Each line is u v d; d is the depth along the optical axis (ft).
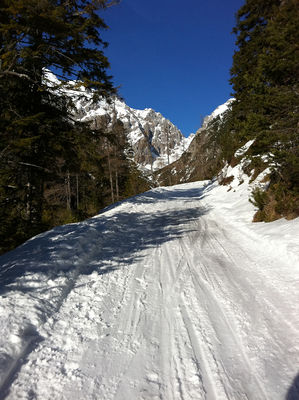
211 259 18.71
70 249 18.67
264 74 23.15
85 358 8.64
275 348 8.88
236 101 53.88
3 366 7.74
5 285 12.60
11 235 27.17
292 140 21.76
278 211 24.84
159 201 52.95
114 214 35.81
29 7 19.71
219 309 11.70
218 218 33.91
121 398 7.04
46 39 25.32
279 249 17.54
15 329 9.34
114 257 19.48
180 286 14.35
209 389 7.30
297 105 22.00
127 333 10.11
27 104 30.04
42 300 11.85
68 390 7.29
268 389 7.23
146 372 8.02
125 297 13.19
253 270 15.97
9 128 25.58
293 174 22.79
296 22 21.58
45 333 9.89
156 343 9.46
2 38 23.36
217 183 69.51
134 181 91.30
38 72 27.66
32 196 31.91
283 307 11.38
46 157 31.89
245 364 8.25
